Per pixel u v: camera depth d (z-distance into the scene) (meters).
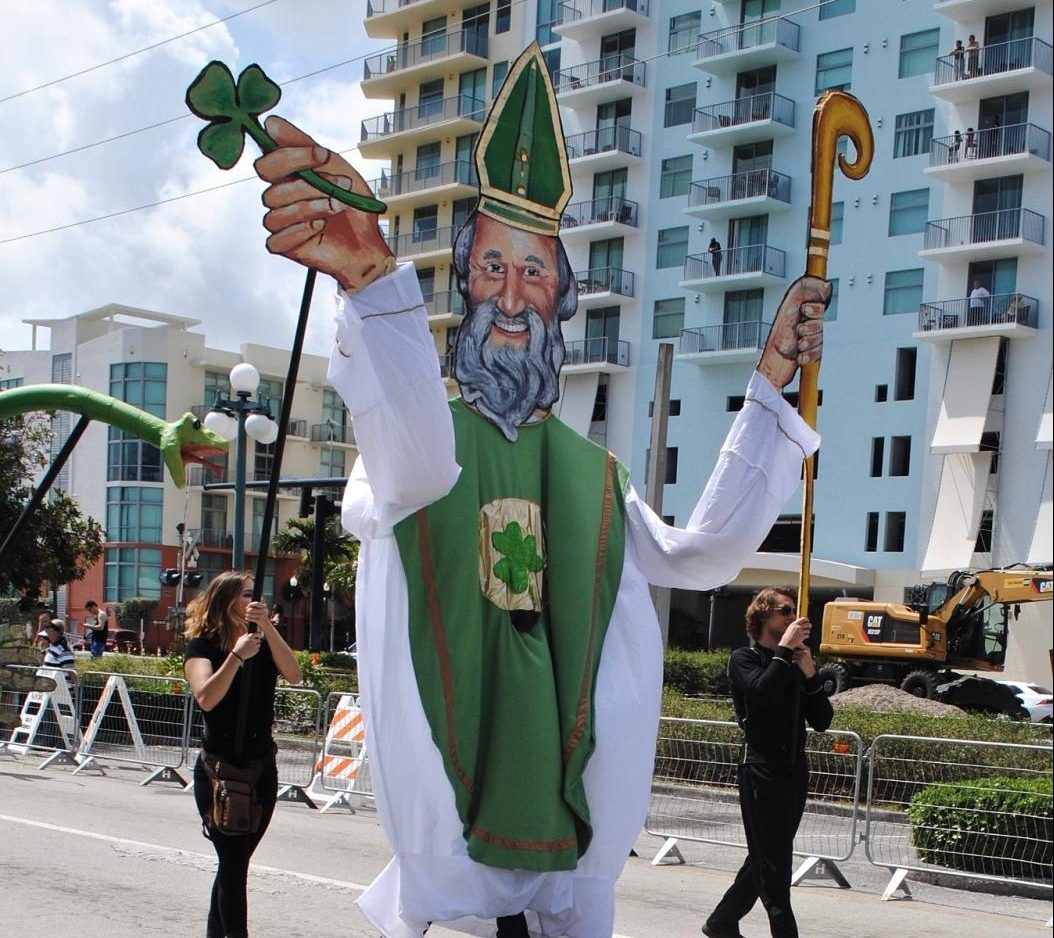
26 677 17.42
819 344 6.57
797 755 6.56
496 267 6.15
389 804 5.63
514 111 6.24
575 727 5.84
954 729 15.66
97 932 7.06
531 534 6.02
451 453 5.48
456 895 5.52
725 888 9.81
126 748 16.09
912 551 39.94
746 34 44.75
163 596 63.09
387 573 5.73
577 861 5.75
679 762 12.56
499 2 53.22
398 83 55.97
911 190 40.91
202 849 9.92
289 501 66.88
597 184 49.09
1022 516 38.44
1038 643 32.84
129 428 11.10
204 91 5.11
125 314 68.31
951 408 39.09
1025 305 38.53
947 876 10.27
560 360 6.30
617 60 48.31
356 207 5.27
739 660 6.73
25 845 9.73
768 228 44.56
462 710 5.64
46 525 25.55
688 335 45.62
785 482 6.50
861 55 42.47
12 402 11.38
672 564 6.42
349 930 7.45
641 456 46.72
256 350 66.19
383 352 5.27
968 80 39.22
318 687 20.78
